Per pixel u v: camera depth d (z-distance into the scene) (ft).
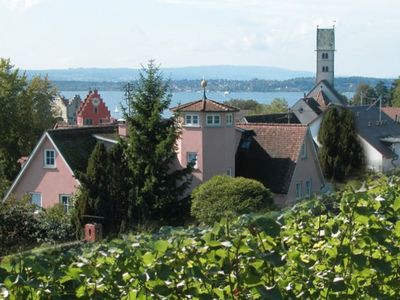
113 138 164.86
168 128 137.59
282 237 22.85
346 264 22.77
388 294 23.76
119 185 124.06
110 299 19.71
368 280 23.20
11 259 19.58
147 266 20.35
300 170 169.17
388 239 24.59
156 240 22.79
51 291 18.38
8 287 17.65
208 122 157.38
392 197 27.02
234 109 161.17
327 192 28.76
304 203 26.45
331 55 588.50
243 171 168.45
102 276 19.98
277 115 265.54
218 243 20.40
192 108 157.28
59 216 117.19
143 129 135.74
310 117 327.47
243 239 20.92
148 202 132.26
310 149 173.47
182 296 20.16
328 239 23.38
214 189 115.55
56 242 108.27
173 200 134.00
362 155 192.13
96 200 118.73
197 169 157.69
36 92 250.57
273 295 19.72
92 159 122.21
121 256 20.81
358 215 23.44
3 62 238.48
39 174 157.69
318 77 591.37
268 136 173.47
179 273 20.49
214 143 158.30
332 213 25.44
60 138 158.30
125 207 124.98
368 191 26.08
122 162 128.98
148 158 133.49
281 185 162.91
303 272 21.40
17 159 232.32
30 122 240.12
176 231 25.38
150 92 138.21
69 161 154.92
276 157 168.25
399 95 521.65
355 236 23.32
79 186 129.18
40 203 157.89
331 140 189.78
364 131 244.42
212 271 20.22
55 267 19.36
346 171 189.37
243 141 174.19
